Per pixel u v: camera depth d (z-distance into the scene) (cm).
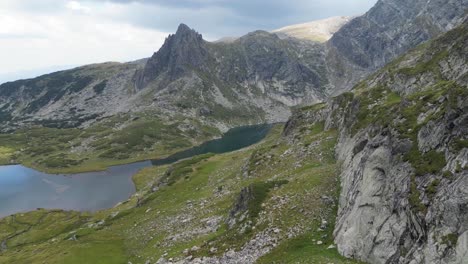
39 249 9112
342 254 3822
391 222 3475
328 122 9938
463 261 2575
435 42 9138
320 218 4806
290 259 4103
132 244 7312
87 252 7106
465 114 3231
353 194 4369
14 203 16750
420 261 2903
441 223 2870
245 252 4731
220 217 6688
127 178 19612
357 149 5212
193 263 4947
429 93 4409
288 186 5997
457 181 2934
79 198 16562
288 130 12388
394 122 4284
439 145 3416
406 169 3609
